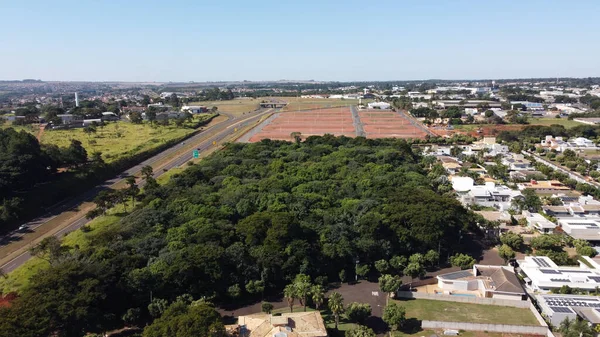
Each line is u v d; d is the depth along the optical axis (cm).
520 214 15688
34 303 8000
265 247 10975
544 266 11444
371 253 11700
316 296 9212
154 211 13200
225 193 15012
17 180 16612
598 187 18888
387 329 9038
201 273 9975
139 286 9456
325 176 17725
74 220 15838
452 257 12094
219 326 7550
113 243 11344
